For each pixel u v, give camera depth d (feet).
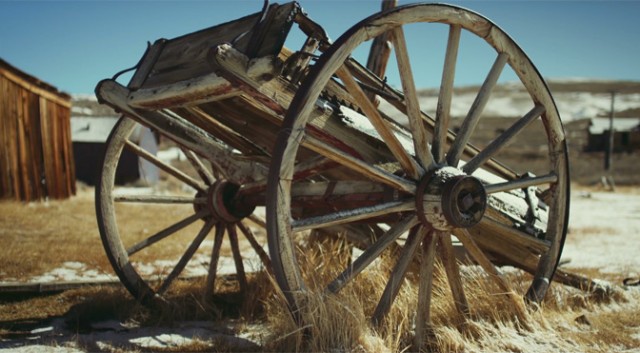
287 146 11.44
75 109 167.53
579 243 33.27
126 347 13.28
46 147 53.72
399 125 15.87
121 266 16.96
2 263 22.22
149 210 48.14
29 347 13.06
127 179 89.10
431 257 13.58
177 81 13.66
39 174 52.47
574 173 145.28
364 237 18.45
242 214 17.57
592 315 16.17
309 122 13.00
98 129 104.73
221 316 16.25
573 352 13.08
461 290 14.43
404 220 13.38
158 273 21.34
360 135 13.93
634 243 33.42
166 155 140.46
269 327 14.19
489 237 17.02
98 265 22.95
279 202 11.48
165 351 13.06
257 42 12.09
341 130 13.65
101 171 17.07
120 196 17.33
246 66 11.78
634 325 15.65
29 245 26.32
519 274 19.61
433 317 14.66
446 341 13.02
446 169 13.60
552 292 17.57
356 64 14.34
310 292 12.03
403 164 13.26
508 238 17.02
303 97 11.58
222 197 17.29
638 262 26.50
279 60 11.87
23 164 49.73
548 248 16.40
